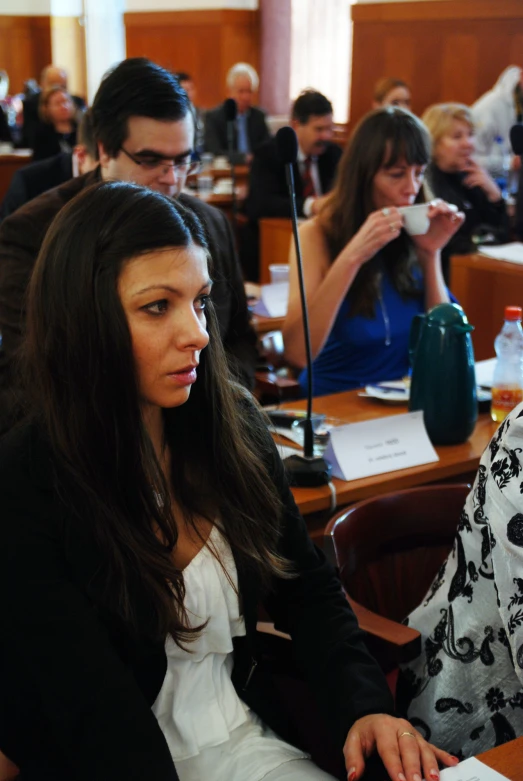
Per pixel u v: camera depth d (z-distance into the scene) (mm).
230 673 1248
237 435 1233
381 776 1111
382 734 1117
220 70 9352
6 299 1945
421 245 2510
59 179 4145
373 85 7500
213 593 1176
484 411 2271
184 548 1186
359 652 1244
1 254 2010
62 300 1043
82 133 2375
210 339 1206
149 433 1182
